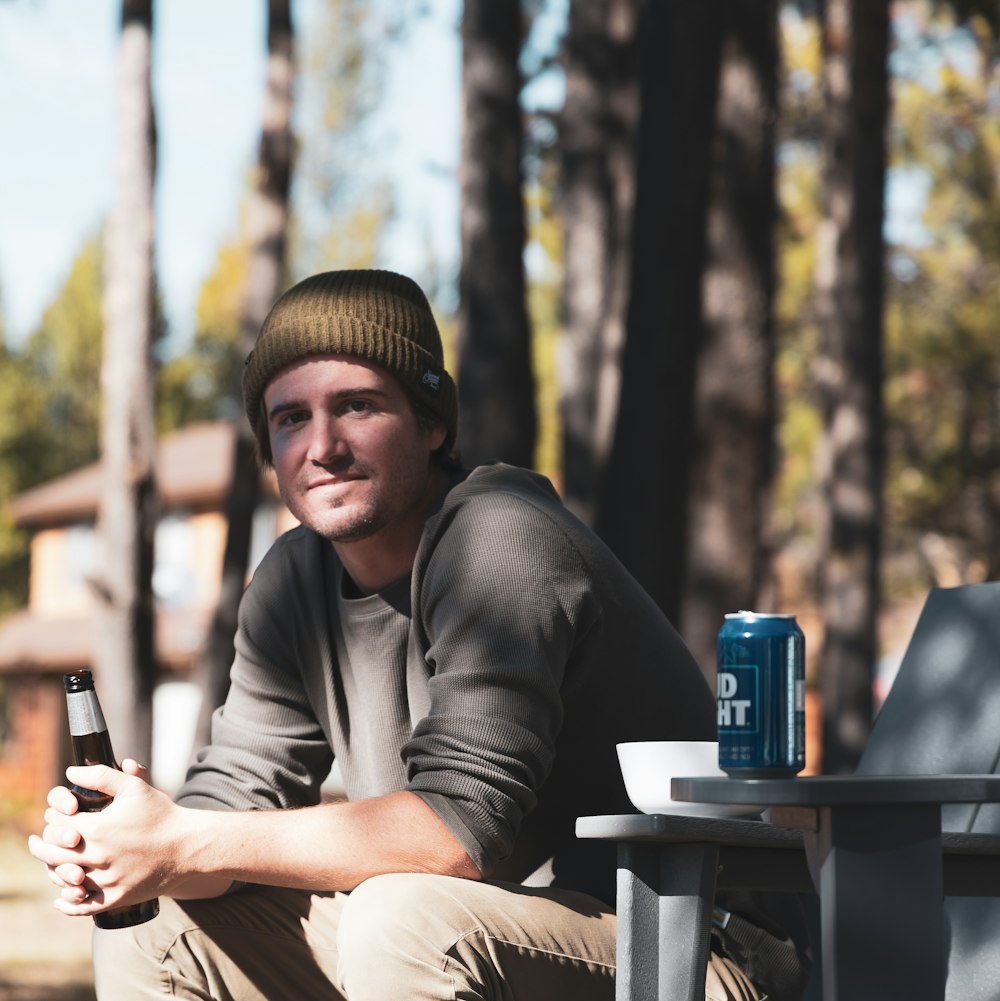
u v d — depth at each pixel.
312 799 4.15
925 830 2.61
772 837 2.91
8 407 62.41
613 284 13.24
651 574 10.10
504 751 3.34
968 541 35.06
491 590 3.46
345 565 3.88
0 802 43.38
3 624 54.34
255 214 14.94
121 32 13.44
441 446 3.93
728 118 10.52
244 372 3.90
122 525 13.29
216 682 14.27
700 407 10.28
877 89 18.55
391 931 3.10
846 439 19.89
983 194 29.92
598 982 3.29
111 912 3.69
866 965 2.56
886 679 37.62
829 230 24.34
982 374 32.53
